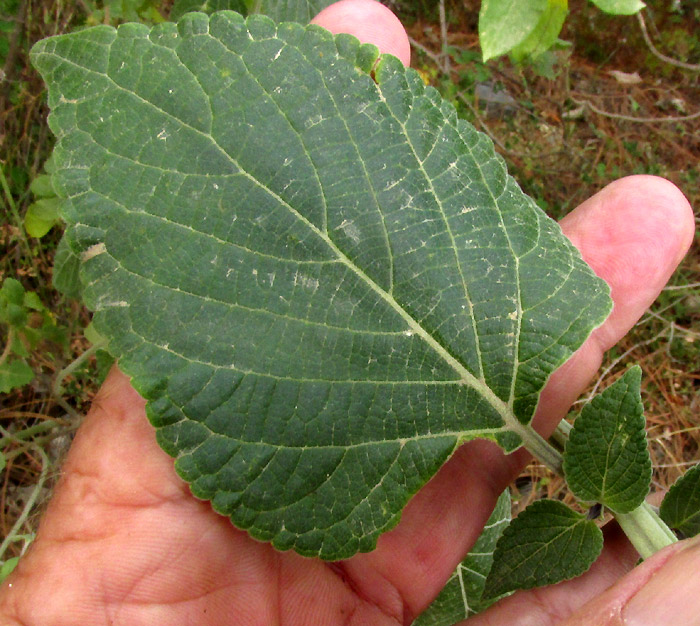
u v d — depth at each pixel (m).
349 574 0.15
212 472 0.10
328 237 0.11
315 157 0.11
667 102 0.37
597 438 0.11
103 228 0.10
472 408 0.11
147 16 0.19
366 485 0.11
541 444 0.12
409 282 0.11
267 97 0.11
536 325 0.11
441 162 0.11
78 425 0.19
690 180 0.33
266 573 0.13
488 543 0.18
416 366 0.11
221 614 0.13
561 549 0.12
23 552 0.16
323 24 0.14
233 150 0.10
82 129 0.10
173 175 0.10
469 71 0.30
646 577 0.10
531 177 0.31
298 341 0.11
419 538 0.15
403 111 0.11
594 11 0.36
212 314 0.10
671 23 0.36
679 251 0.16
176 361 0.10
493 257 0.11
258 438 0.10
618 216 0.16
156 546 0.12
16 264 0.21
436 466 0.11
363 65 0.11
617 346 0.28
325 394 0.11
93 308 0.10
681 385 0.28
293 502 0.11
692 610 0.10
